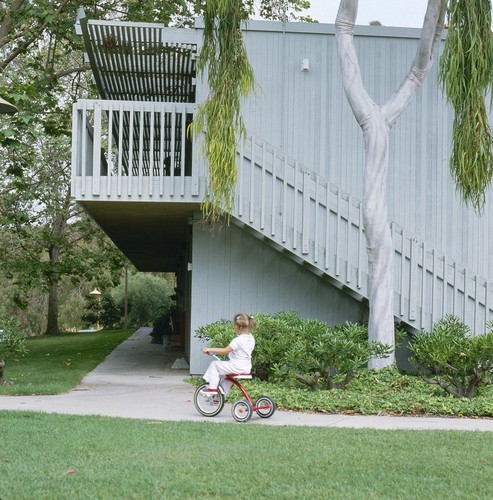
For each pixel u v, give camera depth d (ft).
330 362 34.65
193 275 46.83
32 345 81.82
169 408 32.12
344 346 34.19
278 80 47.39
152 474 18.63
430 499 16.70
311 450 21.90
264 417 29.55
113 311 127.24
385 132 38.81
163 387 40.63
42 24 56.85
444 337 34.68
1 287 144.77
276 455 21.12
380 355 36.68
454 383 34.78
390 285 38.68
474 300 44.39
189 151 62.95
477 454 21.70
